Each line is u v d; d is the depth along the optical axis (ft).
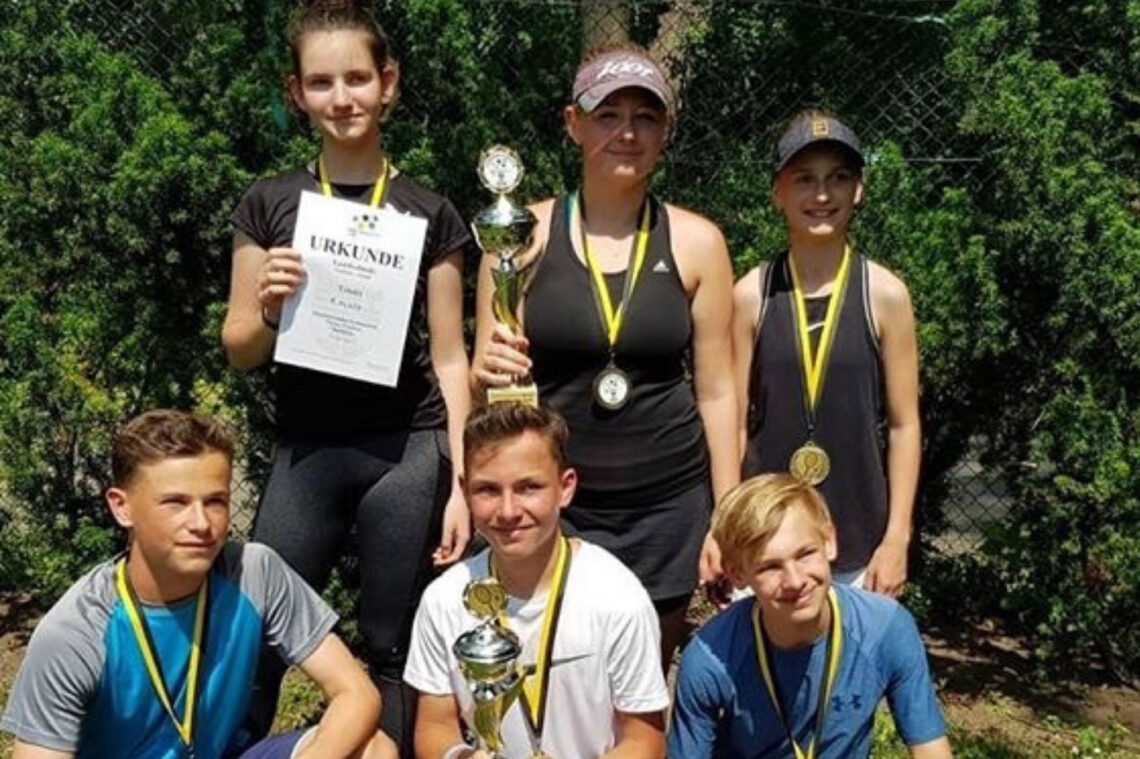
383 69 9.96
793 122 10.76
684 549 10.11
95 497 15.65
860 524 10.59
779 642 9.34
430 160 14.49
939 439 15.87
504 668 8.63
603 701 9.25
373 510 10.15
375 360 9.83
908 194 15.15
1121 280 13.92
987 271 14.46
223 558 9.23
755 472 10.82
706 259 10.06
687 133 16.83
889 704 9.72
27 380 14.93
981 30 14.70
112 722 8.82
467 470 9.11
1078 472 14.70
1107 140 14.79
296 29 9.92
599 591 9.19
